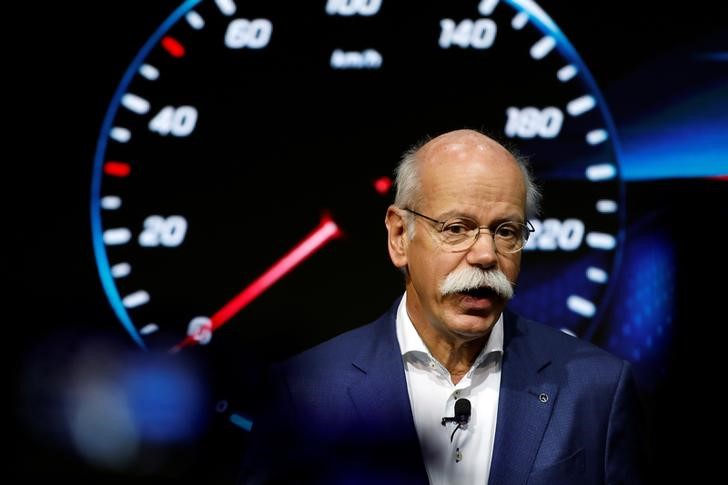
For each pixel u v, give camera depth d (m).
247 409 10.13
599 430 5.08
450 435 5.12
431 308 4.98
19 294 10.23
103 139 10.35
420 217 4.98
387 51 10.38
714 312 9.93
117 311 10.23
